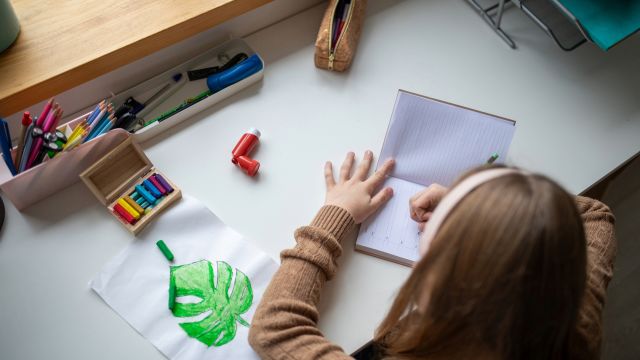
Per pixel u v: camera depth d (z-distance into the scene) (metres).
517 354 0.59
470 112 0.94
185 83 1.05
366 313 0.85
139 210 0.89
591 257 0.84
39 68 0.91
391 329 0.75
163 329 0.83
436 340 0.63
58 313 0.84
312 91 1.05
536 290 0.55
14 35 0.93
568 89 1.07
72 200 0.93
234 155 0.96
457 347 0.62
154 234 0.90
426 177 0.96
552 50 1.11
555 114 1.04
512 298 0.55
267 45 1.10
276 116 1.02
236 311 0.85
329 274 0.84
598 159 1.00
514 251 0.54
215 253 0.89
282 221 0.93
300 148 0.99
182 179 0.96
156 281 0.87
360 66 1.08
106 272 0.87
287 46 1.10
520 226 0.54
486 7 1.15
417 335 0.65
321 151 0.99
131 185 0.93
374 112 1.03
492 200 0.56
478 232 0.56
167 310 0.85
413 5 1.16
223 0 1.00
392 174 0.97
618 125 1.04
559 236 0.54
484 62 1.09
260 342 0.76
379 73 1.07
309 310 0.79
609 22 0.95
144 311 0.85
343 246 0.91
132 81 1.03
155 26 0.96
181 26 0.98
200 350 0.82
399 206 0.94
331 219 0.87
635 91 1.07
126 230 0.91
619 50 1.11
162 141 0.99
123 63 0.97
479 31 1.13
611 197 1.59
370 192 0.93
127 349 0.82
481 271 0.56
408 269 0.89
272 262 0.89
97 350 0.82
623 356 1.43
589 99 1.06
